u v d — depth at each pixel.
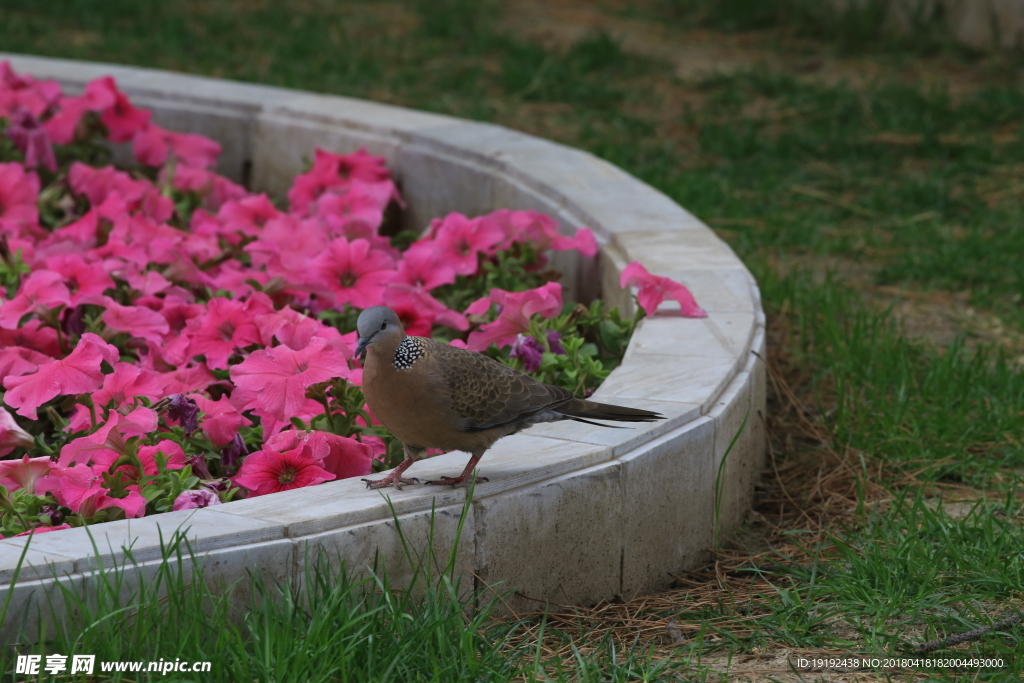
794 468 9.97
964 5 24.77
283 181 17.00
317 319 11.14
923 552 7.77
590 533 7.56
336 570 6.54
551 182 13.75
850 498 9.35
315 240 12.08
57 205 14.34
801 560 8.39
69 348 9.98
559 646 7.00
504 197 14.45
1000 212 16.28
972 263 14.50
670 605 7.75
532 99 22.11
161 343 10.02
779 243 15.48
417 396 6.64
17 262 11.02
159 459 7.62
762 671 6.70
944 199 16.78
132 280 10.95
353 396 8.45
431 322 10.63
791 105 21.45
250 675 5.78
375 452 8.32
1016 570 7.54
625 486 7.68
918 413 10.38
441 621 6.23
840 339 12.01
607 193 13.45
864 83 22.75
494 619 7.11
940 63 24.06
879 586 7.55
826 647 6.98
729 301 10.31
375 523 6.68
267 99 17.22
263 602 6.17
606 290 12.02
